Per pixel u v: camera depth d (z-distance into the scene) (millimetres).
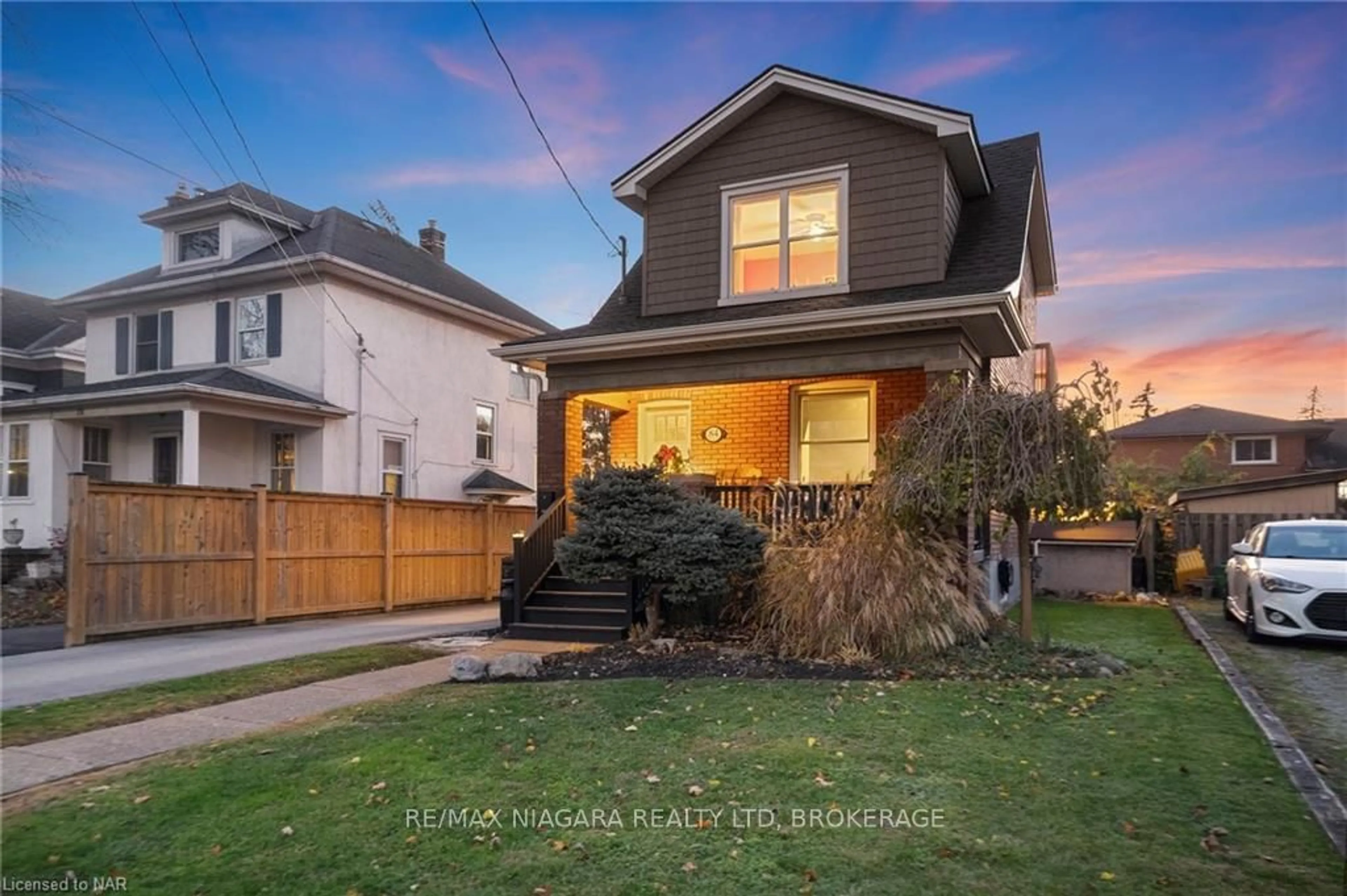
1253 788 4129
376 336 17219
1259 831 3596
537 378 22594
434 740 5145
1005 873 3213
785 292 10984
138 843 3648
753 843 3527
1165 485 21641
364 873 3314
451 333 19391
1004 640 7965
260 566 11312
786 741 4977
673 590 8562
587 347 11031
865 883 3152
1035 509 7672
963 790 4125
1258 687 6902
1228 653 8508
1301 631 8633
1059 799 3992
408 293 17750
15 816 3988
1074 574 15117
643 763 4617
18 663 8195
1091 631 9969
